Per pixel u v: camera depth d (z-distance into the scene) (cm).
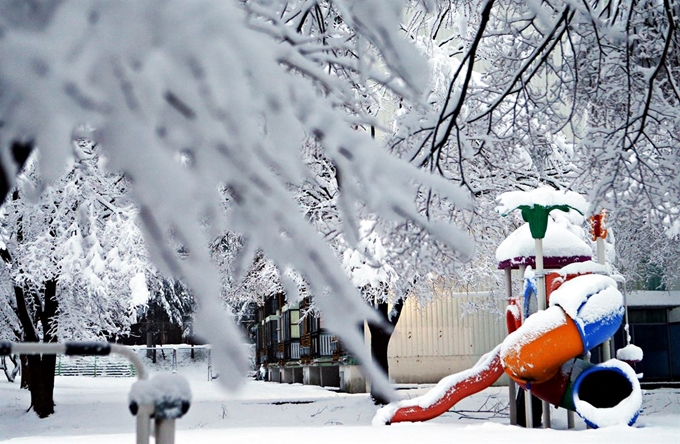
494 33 986
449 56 1931
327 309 200
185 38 186
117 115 177
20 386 3584
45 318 2252
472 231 1122
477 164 1128
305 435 1277
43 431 1938
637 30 964
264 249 202
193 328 179
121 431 1820
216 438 1305
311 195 1708
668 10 810
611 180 890
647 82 910
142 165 175
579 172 1048
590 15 821
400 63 244
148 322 7000
